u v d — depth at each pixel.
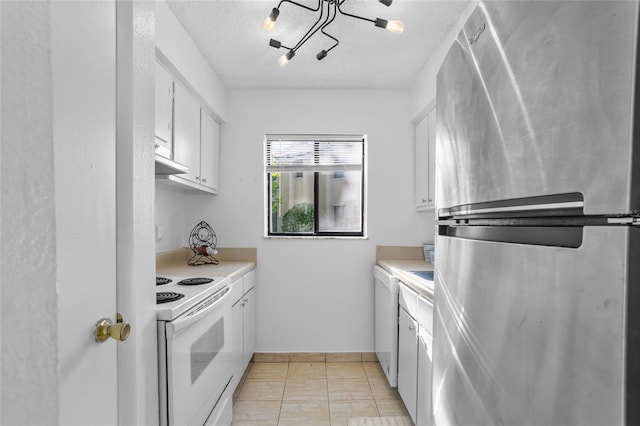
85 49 0.73
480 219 0.75
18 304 0.41
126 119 0.97
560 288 0.50
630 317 0.41
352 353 2.95
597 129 0.44
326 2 1.79
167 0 1.79
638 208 0.41
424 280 1.91
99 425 0.79
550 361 0.52
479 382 0.72
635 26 0.40
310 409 2.16
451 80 0.91
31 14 0.43
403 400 2.10
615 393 0.42
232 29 2.06
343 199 3.15
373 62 2.48
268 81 2.81
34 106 0.43
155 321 1.19
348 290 2.97
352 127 2.98
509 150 0.63
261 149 2.98
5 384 0.40
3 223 0.39
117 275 0.97
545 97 0.53
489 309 0.69
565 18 0.49
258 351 2.94
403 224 2.97
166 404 1.22
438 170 1.03
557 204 0.51
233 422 2.02
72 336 0.69
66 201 0.66
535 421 0.54
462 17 1.91
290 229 3.14
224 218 2.96
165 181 2.27
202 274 2.12
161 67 1.86
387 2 1.64
